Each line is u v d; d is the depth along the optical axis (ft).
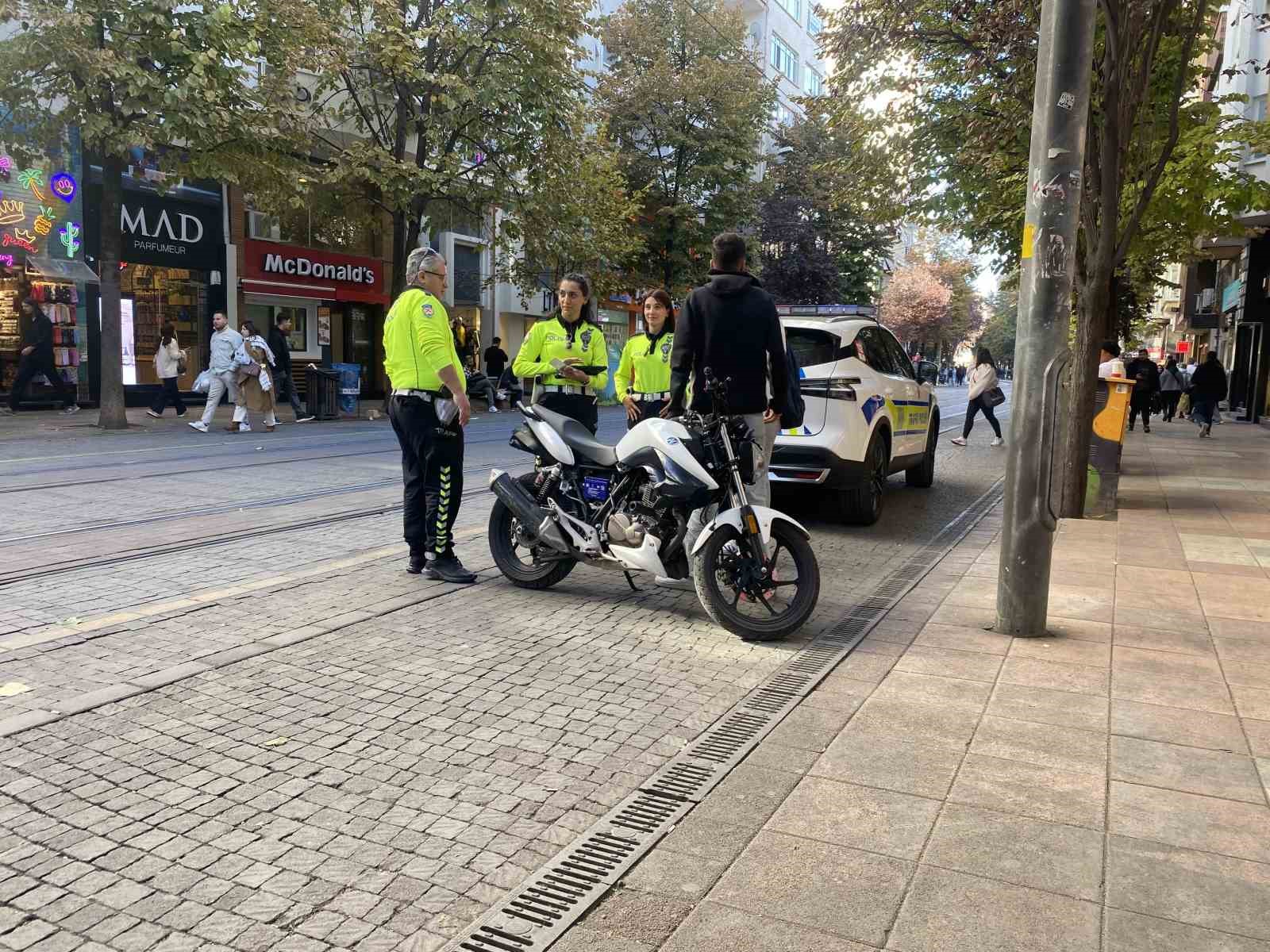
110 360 50.70
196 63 46.88
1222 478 42.06
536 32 64.08
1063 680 14.25
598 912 8.37
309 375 61.46
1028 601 16.49
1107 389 29.78
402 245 70.23
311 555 21.77
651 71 99.55
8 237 60.70
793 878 8.87
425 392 19.34
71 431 49.32
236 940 7.95
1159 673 14.58
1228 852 9.35
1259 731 12.35
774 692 13.87
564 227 73.20
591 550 18.15
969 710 13.08
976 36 32.81
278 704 13.04
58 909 8.31
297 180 58.39
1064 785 10.79
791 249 130.21
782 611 17.75
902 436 31.78
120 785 10.61
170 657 14.65
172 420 58.59
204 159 52.75
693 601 19.08
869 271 136.67
